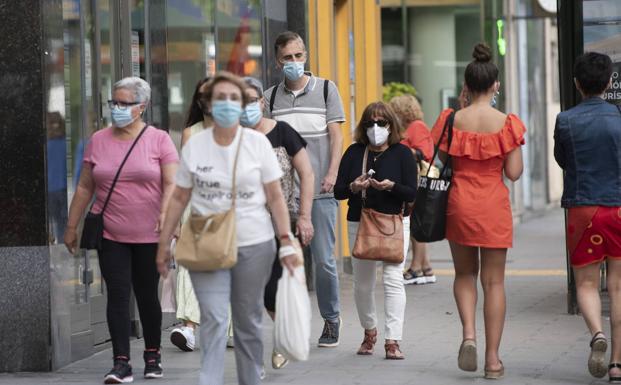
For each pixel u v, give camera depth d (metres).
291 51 25.42
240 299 18.59
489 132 22.14
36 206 23.70
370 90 45.47
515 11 67.50
